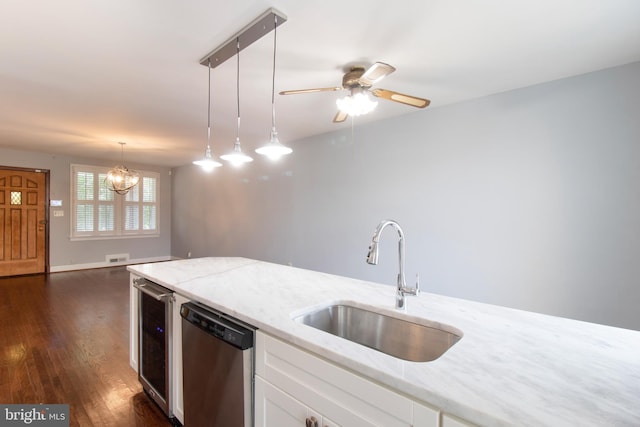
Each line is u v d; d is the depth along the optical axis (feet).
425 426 2.61
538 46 6.73
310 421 3.39
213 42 6.50
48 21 5.75
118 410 6.60
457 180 10.13
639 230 7.45
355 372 3.08
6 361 8.46
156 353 6.50
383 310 4.76
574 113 8.19
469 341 3.58
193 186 22.36
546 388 2.64
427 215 10.78
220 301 4.98
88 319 11.64
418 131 10.96
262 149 5.93
